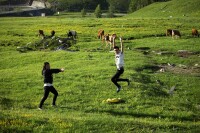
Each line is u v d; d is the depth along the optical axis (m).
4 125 19.00
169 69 42.12
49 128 19.19
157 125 21.05
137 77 35.69
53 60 48.50
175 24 86.19
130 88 30.91
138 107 26.38
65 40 63.94
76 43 62.91
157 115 24.95
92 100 28.09
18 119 19.94
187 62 45.84
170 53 52.19
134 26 83.94
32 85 33.31
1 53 57.84
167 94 31.34
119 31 75.62
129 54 50.56
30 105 26.64
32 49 61.59
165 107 26.89
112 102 27.17
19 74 38.22
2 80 35.41
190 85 34.62
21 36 75.38
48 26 87.94
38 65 45.31
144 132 19.53
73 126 19.56
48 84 24.86
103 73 36.84
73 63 43.97
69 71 38.69
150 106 26.80
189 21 94.62
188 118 24.89
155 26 83.06
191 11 124.12
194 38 65.12
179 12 125.75
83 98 28.52
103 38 60.78
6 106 26.09
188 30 76.50
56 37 65.00
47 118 20.61
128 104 26.97
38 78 36.06
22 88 32.19
